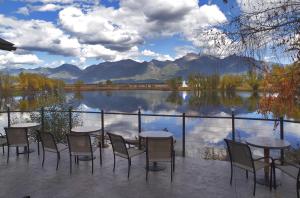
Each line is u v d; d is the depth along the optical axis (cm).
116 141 562
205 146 1248
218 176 545
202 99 3102
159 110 3728
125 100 6103
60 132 952
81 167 611
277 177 530
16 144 661
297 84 463
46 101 1068
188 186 501
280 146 480
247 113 2138
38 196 469
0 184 521
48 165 629
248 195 459
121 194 473
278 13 438
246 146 449
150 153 529
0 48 554
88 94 9362
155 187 499
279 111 496
